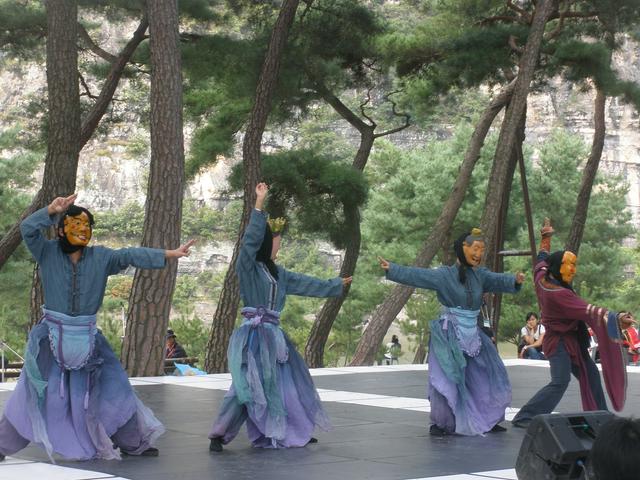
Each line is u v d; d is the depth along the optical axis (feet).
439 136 347.77
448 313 27.66
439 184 144.87
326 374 47.29
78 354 22.13
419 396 37.19
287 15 71.26
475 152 81.87
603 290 145.69
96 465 21.97
